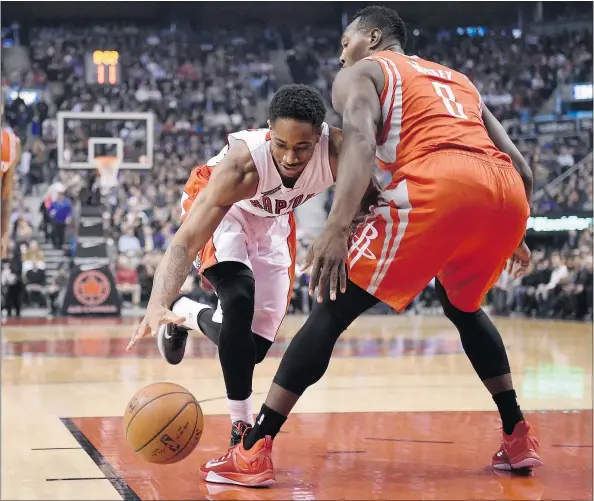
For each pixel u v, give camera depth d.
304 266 2.93
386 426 4.19
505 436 3.28
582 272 13.47
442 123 3.13
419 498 2.83
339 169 2.95
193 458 3.47
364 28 3.49
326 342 3.06
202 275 3.70
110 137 17.80
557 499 2.83
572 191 15.62
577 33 18.89
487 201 3.04
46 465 3.37
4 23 19.70
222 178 3.10
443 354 8.05
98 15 20.09
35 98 19.00
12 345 8.81
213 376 6.31
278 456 3.50
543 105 18.66
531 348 8.76
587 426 4.20
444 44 19.81
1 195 4.79
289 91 2.97
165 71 19.92
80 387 5.73
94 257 13.66
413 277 3.07
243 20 20.61
